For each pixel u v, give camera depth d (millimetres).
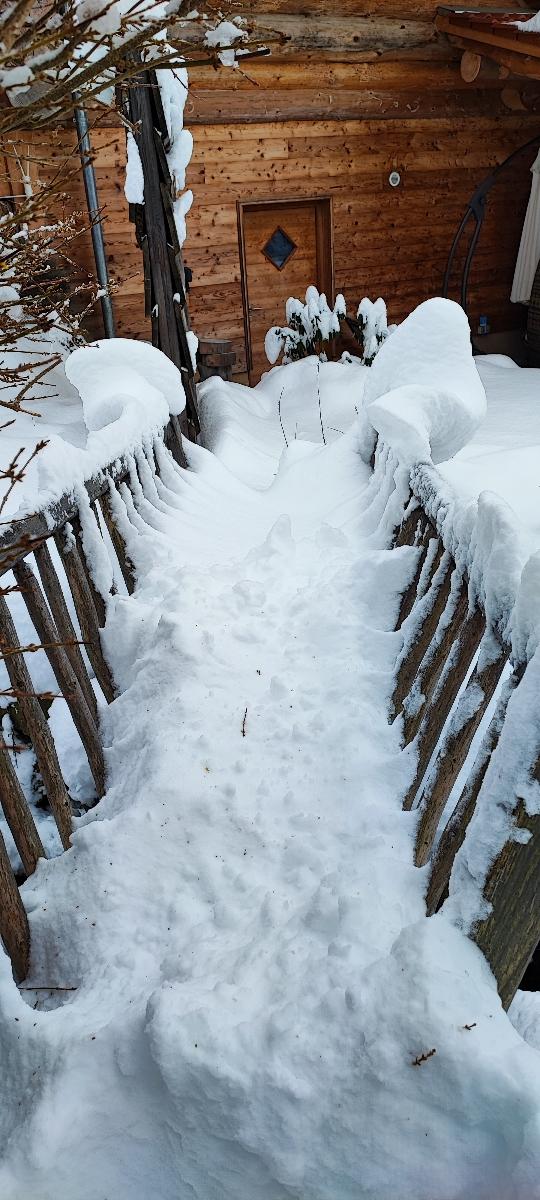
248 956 1850
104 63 1341
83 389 4527
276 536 3480
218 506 4625
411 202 10930
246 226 10234
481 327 11906
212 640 2828
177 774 2379
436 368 4297
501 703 1723
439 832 2277
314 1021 1595
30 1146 1562
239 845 2215
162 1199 1526
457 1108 1418
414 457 3326
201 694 2662
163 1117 1565
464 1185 1398
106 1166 1553
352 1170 1446
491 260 11883
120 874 2191
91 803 2916
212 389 8367
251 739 2490
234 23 1727
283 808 2281
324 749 2418
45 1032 1760
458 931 1594
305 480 4789
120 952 2035
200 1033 1589
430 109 10570
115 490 3535
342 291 10875
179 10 1365
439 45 10180
